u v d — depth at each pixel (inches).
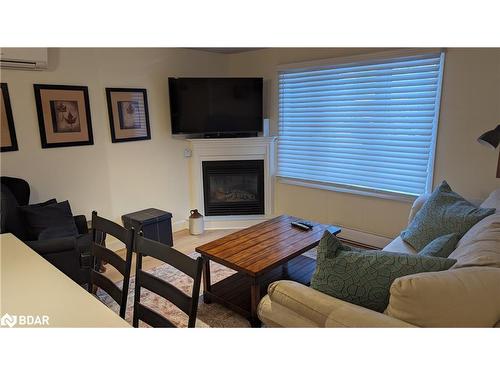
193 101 158.7
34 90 114.5
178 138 165.9
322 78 149.3
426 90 121.3
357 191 146.4
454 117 115.8
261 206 175.8
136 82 145.3
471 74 110.1
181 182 171.0
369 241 145.9
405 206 133.9
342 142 148.2
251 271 83.9
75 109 125.8
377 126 136.1
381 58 128.8
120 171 144.1
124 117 141.9
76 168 129.1
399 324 45.6
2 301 50.6
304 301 54.4
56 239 93.8
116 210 145.2
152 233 137.6
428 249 69.6
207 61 173.5
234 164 170.6
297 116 161.6
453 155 118.0
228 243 101.2
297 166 166.7
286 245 99.2
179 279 116.6
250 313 88.9
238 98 162.1
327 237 57.5
